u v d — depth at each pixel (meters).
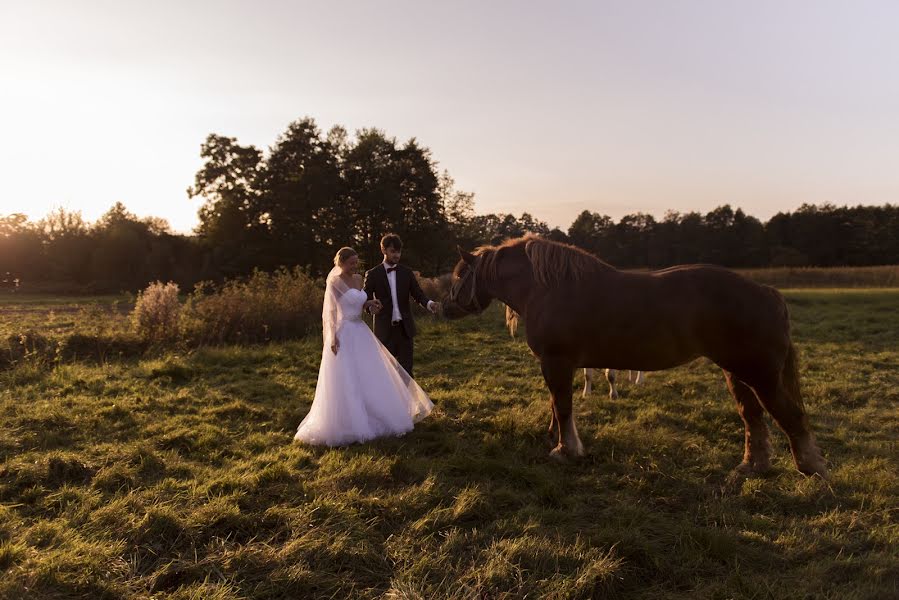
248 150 40.03
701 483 3.72
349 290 4.67
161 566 2.66
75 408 5.23
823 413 5.41
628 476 3.76
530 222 102.12
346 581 2.53
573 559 2.66
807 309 15.41
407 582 2.48
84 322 10.05
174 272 36.06
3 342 7.61
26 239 38.50
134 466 3.93
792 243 75.56
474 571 2.57
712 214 82.50
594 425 5.03
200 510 3.12
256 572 2.61
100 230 41.50
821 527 3.09
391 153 41.16
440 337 10.41
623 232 89.31
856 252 68.44
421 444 4.43
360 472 3.71
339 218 37.72
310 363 7.77
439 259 40.12
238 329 9.66
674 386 6.48
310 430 4.48
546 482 3.60
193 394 6.05
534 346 4.20
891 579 2.53
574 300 3.92
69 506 3.21
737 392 3.95
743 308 3.49
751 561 2.74
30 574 2.46
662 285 3.71
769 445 3.93
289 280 11.51
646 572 2.65
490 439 4.45
